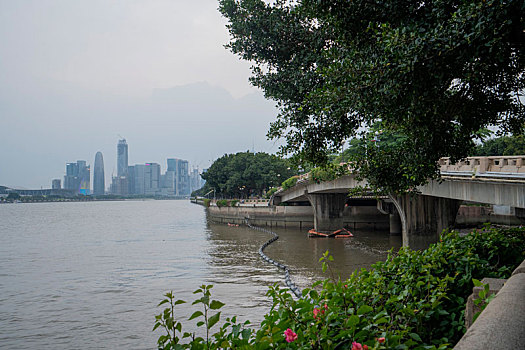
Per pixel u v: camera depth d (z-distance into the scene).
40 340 19.55
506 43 7.38
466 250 8.12
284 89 12.62
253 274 33.81
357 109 9.51
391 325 5.03
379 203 59.59
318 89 9.70
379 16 9.57
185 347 4.26
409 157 12.32
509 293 3.60
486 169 23.22
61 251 52.91
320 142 11.69
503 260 8.91
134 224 106.75
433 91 8.41
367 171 13.72
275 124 12.99
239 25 12.83
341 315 4.59
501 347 2.39
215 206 120.50
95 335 20.03
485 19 6.94
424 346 3.90
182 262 41.50
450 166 26.94
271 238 63.72
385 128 13.08
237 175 126.38
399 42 7.88
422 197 33.72
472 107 11.01
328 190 58.19
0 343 19.20
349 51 10.44
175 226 96.44
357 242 55.34
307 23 12.46
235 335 4.27
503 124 12.88
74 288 30.56
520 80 10.59
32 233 83.44
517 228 10.95
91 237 72.31
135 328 20.86
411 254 7.89
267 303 23.81
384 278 7.11
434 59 7.71
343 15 9.70
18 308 25.19
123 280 33.06
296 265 37.34
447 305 7.03
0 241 66.94
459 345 2.54
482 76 9.65
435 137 10.85
